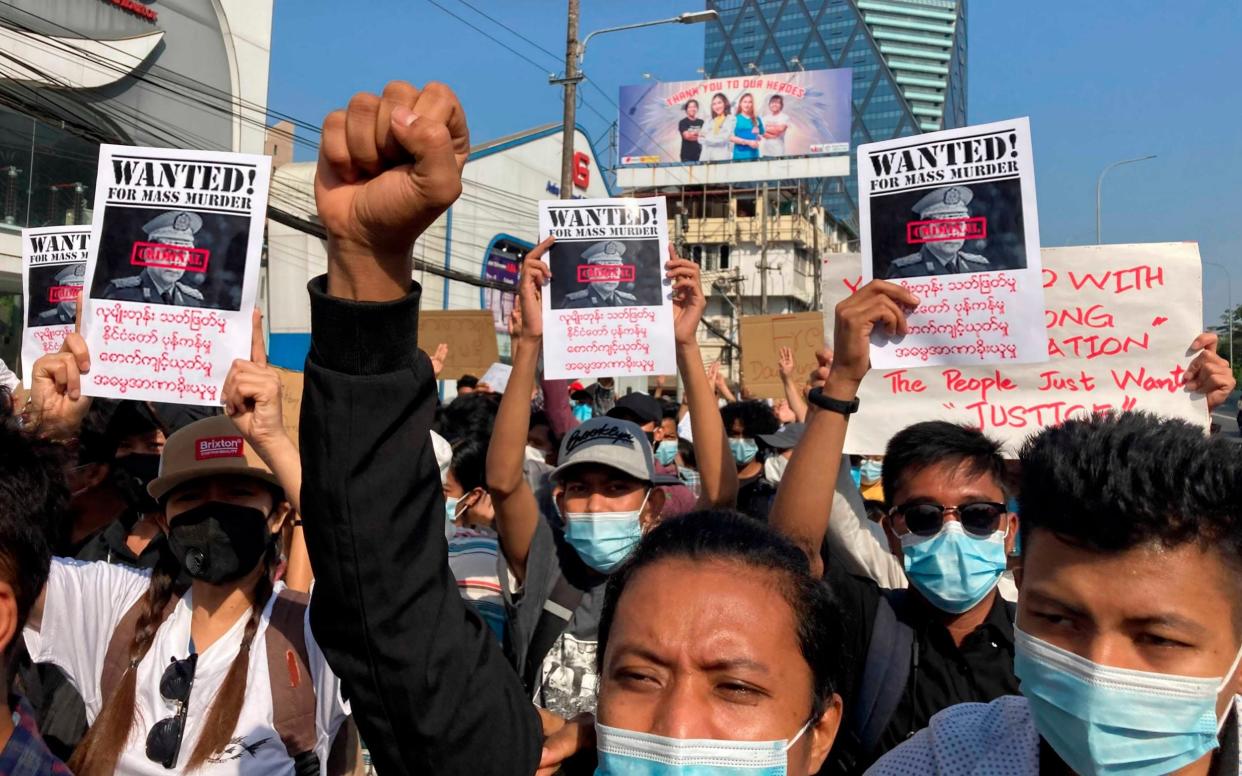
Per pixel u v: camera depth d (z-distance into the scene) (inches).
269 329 987.9
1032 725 71.2
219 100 853.8
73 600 111.3
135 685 105.1
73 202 768.3
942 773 71.2
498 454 143.9
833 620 70.3
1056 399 145.6
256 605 108.1
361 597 62.4
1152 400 142.3
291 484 102.0
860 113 5792.3
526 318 165.3
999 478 120.0
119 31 768.9
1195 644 59.6
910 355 127.0
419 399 63.0
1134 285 144.3
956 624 118.7
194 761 99.3
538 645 134.8
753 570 67.3
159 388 119.4
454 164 56.1
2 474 69.1
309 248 983.0
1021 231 125.0
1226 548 58.9
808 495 111.8
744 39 5920.3
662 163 1988.2
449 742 65.7
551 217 168.9
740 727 64.2
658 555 69.1
